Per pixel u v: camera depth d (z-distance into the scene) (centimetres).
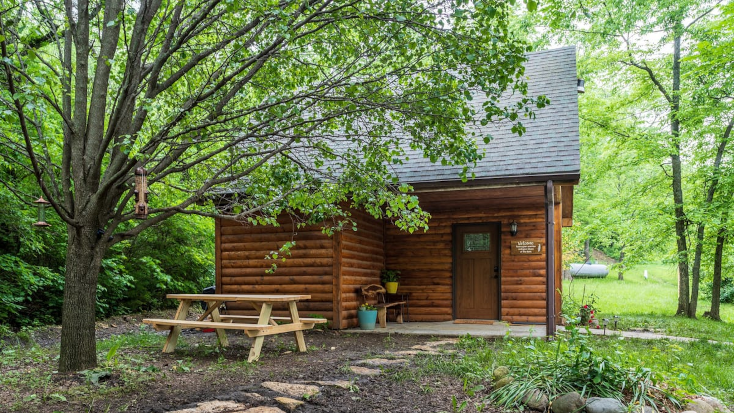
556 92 1112
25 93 412
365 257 1177
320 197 680
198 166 712
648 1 1634
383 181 669
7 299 1023
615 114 1755
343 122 650
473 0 467
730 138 1559
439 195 1031
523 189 948
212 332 1018
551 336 804
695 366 659
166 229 1506
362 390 508
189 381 536
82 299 568
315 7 586
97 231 582
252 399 459
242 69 548
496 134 1019
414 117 599
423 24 534
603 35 1723
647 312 1723
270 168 675
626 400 445
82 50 606
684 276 1648
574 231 1984
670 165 1750
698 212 1578
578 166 861
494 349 742
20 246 1120
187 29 556
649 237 1744
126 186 604
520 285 1182
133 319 1334
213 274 1750
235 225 1145
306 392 488
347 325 1060
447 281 1238
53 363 625
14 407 426
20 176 1040
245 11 520
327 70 763
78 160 589
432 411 447
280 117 545
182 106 555
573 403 428
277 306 1102
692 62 1583
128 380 526
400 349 776
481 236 1228
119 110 535
